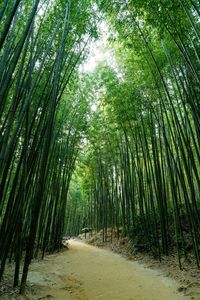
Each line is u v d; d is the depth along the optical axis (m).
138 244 7.29
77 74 6.50
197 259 4.71
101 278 4.49
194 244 4.84
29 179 4.04
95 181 13.40
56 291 3.58
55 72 4.07
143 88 6.72
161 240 6.68
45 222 9.25
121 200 10.40
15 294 3.25
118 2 5.17
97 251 8.66
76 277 4.54
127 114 7.20
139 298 3.38
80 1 4.76
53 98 3.99
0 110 3.18
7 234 3.56
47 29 4.69
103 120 9.62
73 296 3.43
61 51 4.17
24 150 3.81
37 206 3.65
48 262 6.07
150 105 6.56
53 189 7.99
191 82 4.85
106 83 7.44
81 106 8.81
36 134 4.08
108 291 3.71
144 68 6.21
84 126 9.58
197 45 4.83
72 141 9.52
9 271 4.67
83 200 20.69
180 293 3.54
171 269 4.95
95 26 5.04
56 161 7.86
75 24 4.70
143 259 6.38
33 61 3.93
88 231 15.52
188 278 4.17
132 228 8.34
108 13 5.40
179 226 5.84
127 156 8.95
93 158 12.17
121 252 7.94
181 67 5.09
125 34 5.62
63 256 7.25
